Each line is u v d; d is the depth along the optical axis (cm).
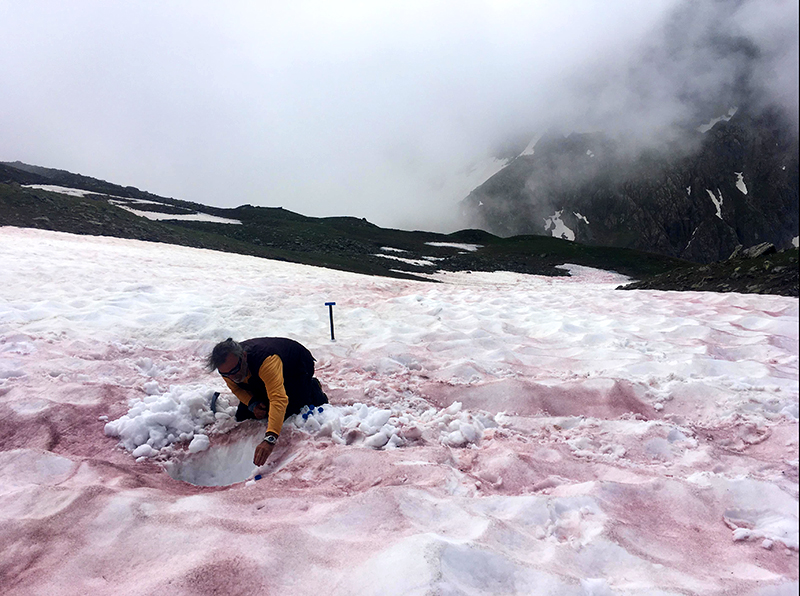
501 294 1432
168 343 777
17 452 400
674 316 1033
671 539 294
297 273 2062
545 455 420
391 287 1753
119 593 249
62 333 753
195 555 269
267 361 439
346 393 570
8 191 3816
